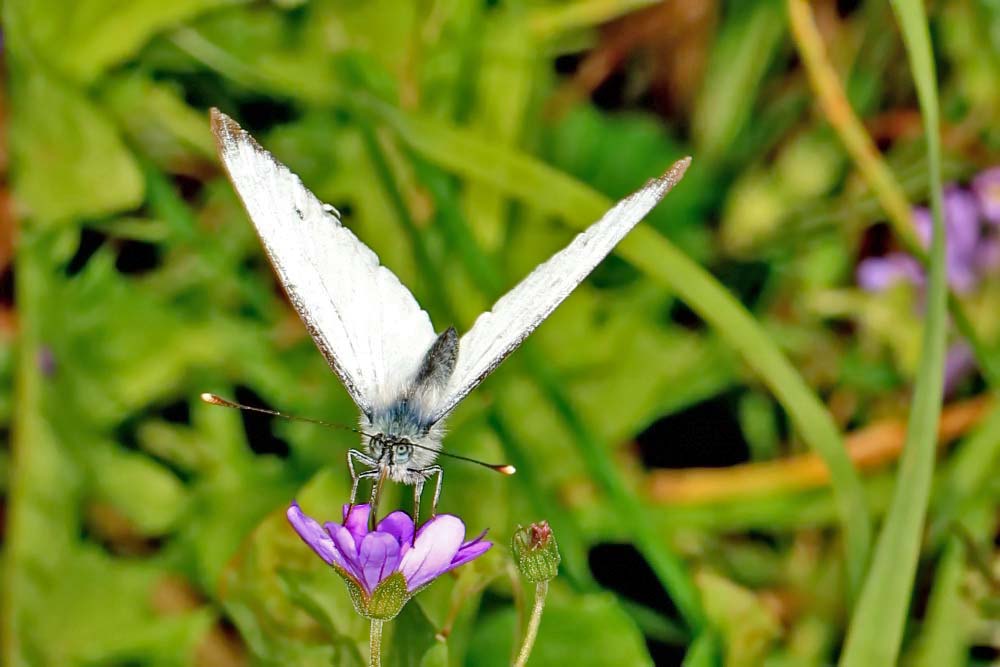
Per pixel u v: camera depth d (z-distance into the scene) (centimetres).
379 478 85
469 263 88
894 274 89
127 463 88
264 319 88
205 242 88
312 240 85
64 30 88
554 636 86
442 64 89
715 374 89
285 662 86
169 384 88
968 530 87
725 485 88
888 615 85
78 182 88
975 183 90
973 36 90
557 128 90
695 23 90
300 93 88
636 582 88
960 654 87
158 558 87
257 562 86
